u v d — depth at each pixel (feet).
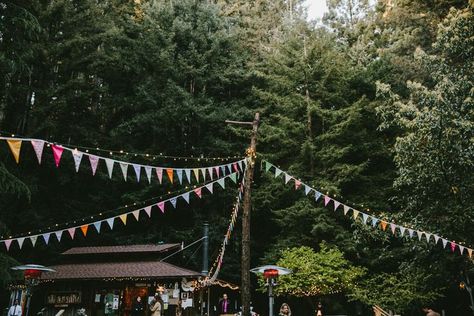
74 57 83.30
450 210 46.70
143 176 78.43
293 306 73.77
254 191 76.33
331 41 86.84
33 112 75.41
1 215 71.05
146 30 87.66
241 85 87.66
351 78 79.41
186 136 82.89
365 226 54.29
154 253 66.49
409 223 48.49
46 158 77.82
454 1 79.20
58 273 61.67
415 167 48.60
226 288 77.56
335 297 67.77
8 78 53.57
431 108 48.70
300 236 67.97
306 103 76.38
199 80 82.79
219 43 86.43
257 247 80.38
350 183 73.41
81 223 79.71
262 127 77.61
